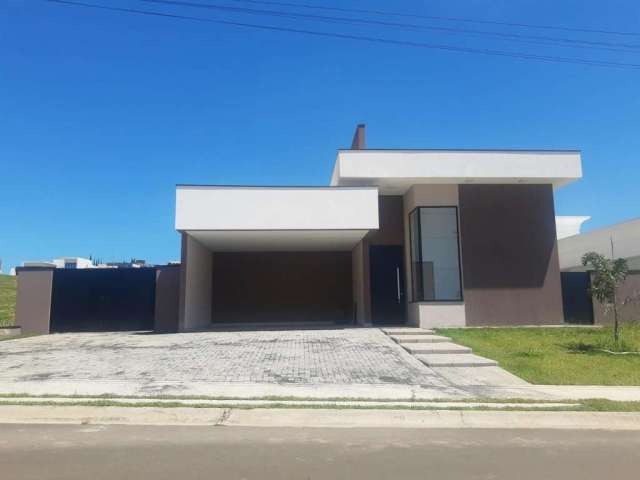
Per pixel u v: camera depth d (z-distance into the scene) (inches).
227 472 219.0
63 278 826.2
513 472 222.8
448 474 219.1
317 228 673.0
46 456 240.2
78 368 448.5
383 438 276.5
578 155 729.6
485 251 748.0
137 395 356.2
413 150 724.0
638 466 233.0
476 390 383.6
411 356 501.7
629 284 746.2
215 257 925.2
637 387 401.1
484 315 735.1
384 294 821.2
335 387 383.2
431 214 759.1
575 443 270.7
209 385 386.0
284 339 605.0
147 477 212.2
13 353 534.6
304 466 227.8
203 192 671.1
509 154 726.5
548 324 736.3
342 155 718.5
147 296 826.8
